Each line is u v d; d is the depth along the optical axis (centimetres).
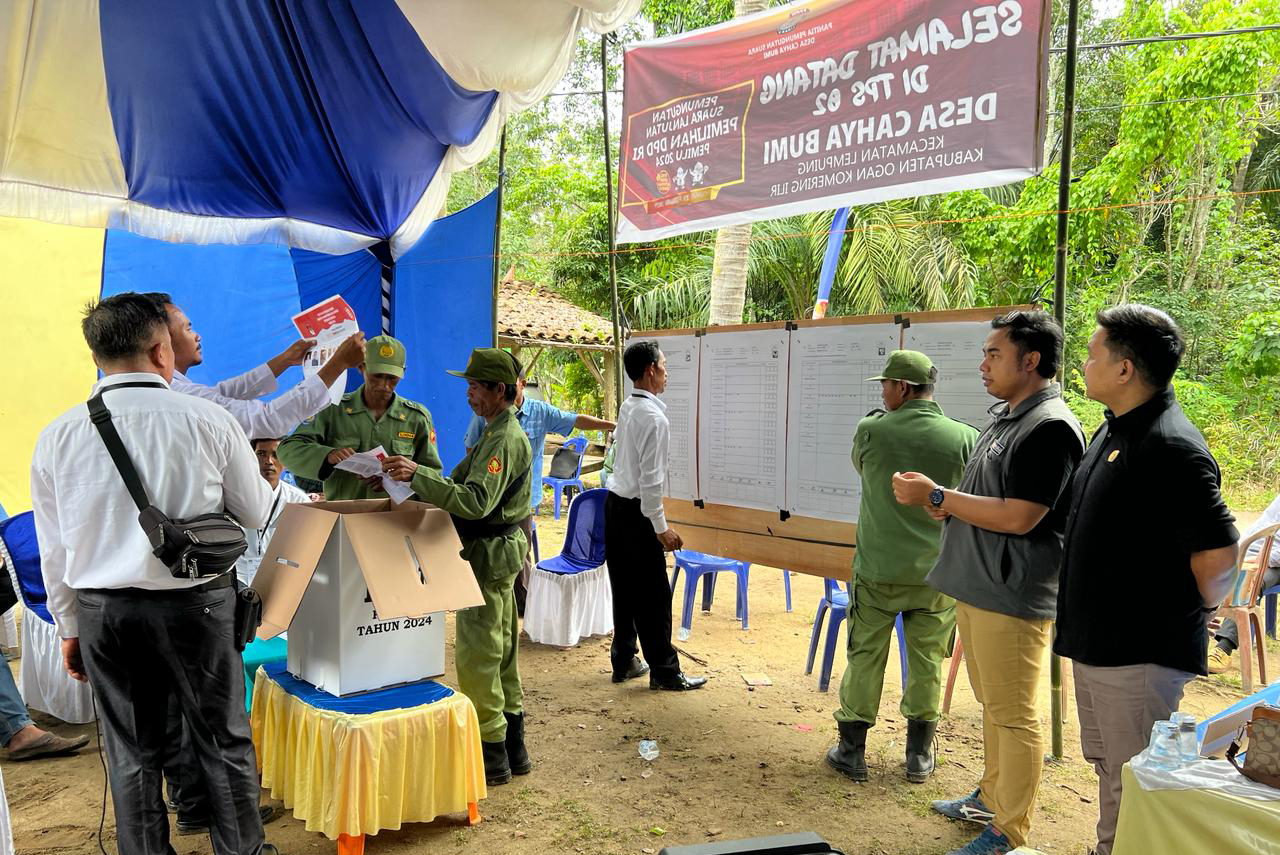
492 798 334
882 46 398
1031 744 278
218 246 669
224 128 497
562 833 307
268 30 448
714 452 463
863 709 350
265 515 258
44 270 632
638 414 435
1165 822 171
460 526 331
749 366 443
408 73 498
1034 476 263
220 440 240
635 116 516
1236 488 1202
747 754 379
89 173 480
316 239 634
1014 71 360
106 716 234
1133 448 225
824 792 342
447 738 296
